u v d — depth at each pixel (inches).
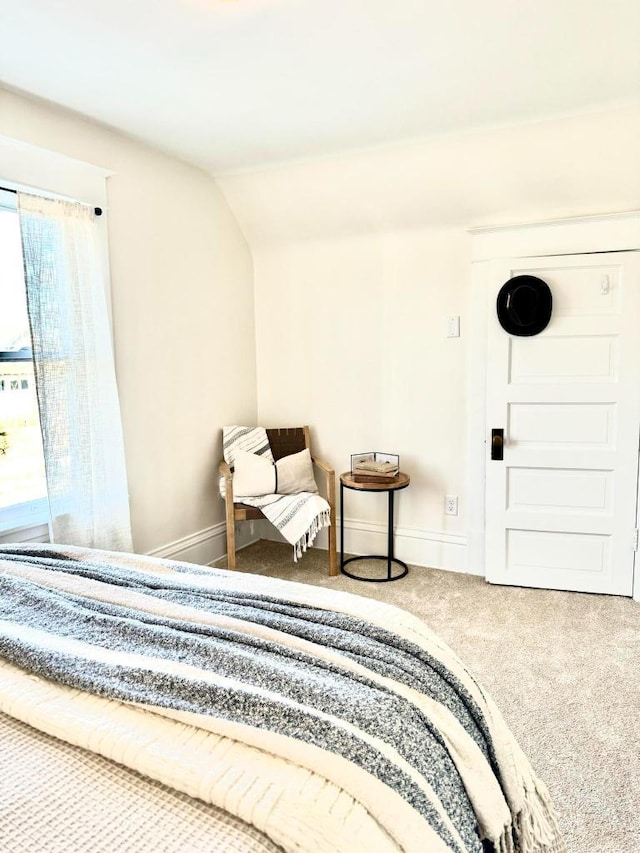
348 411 148.0
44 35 75.3
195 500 137.6
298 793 31.4
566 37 77.6
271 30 74.8
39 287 97.0
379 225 136.0
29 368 104.6
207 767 33.0
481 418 131.9
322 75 87.7
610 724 79.3
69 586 59.2
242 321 151.6
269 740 34.6
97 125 106.4
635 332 115.9
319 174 129.5
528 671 92.8
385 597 122.6
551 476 124.3
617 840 60.2
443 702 44.7
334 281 145.4
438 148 116.0
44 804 31.6
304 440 151.6
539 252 121.4
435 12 71.3
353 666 43.6
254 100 96.1
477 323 129.0
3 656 45.3
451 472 137.1
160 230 123.6
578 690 87.4
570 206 118.4
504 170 115.7
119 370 115.6
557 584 126.3
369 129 109.1
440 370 135.6
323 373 149.9
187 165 129.5
